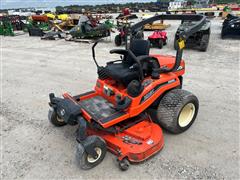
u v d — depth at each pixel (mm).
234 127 3959
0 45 12453
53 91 5727
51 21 17062
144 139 3225
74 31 12555
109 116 3318
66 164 3270
